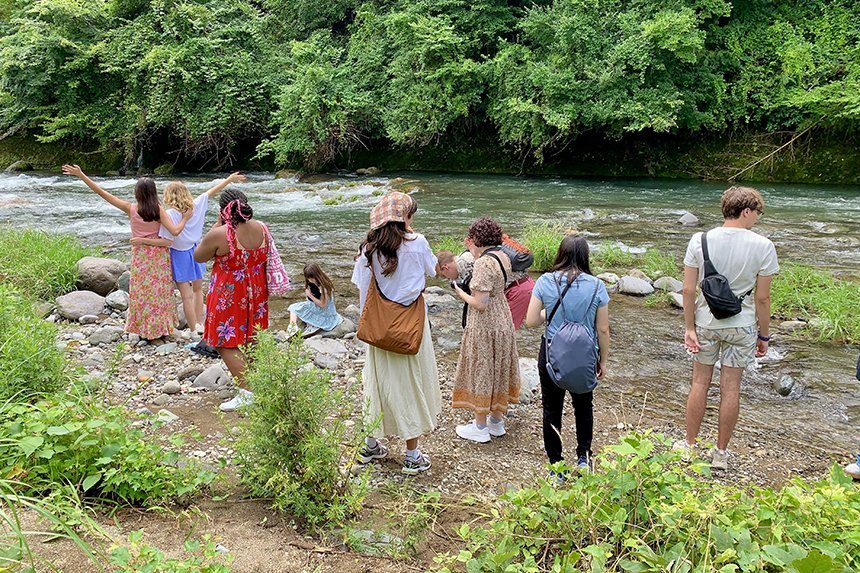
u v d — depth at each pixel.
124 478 3.21
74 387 3.90
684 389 5.85
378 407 4.05
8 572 2.49
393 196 3.97
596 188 18.20
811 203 15.17
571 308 3.92
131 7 23.69
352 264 10.23
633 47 18.44
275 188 18.77
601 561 2.62
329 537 3.22
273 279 4.90
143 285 6.24
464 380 4.63
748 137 20.00
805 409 5.44
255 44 23.78
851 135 18.70
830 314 7.38
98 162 23.80
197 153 23.39
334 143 22.12
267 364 3.45
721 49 20.08
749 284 4.13
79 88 23.30
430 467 4.26
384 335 3.88
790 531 2.74
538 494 3.11
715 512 2.80
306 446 3.29
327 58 22.75
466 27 21.55
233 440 4.02
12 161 24.20
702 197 16.48
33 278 7.74
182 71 21.45
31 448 3.01
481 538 3.00
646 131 21.02
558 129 19.84
